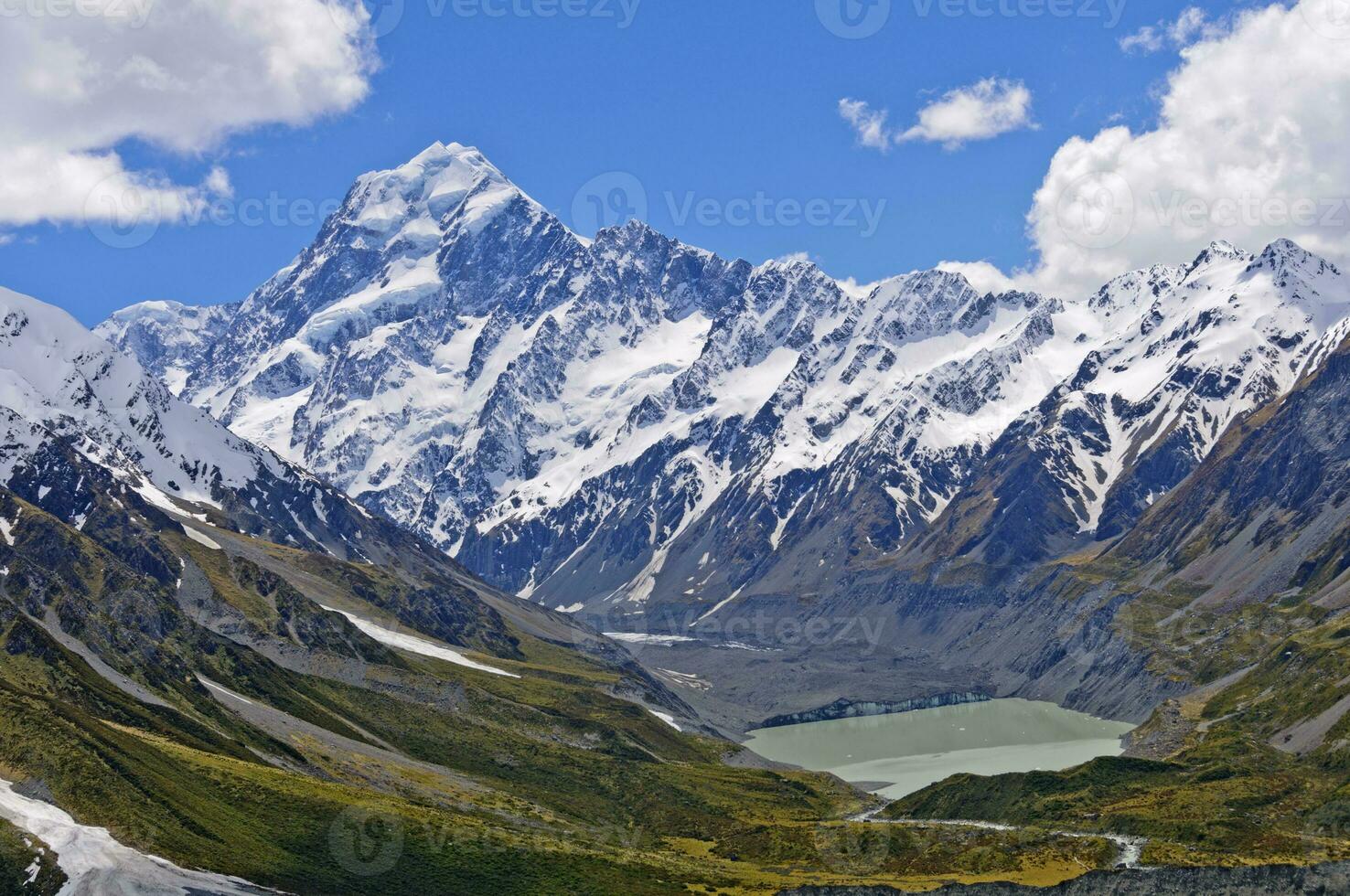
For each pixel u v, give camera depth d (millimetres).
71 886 167000
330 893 187375
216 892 174250
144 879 171875
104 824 180875
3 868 166375
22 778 184250
